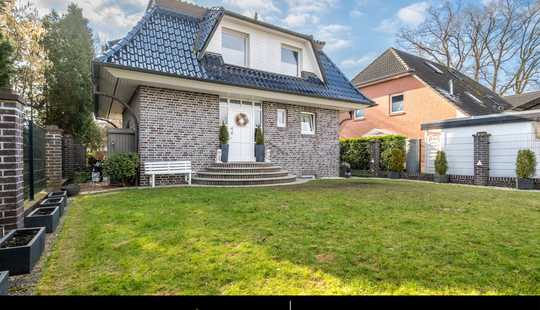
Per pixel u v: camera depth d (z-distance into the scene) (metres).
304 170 13.59
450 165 13.34
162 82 9.47
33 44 12.21
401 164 14.62
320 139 14.19
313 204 5.94
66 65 14.75
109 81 9.78
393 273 2.66
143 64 9.10
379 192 7.95
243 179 9.91
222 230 4.01
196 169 10.63
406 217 4.85
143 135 9.65
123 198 6.69
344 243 3.47
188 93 10.54
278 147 12.77
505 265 2.86
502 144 11.71
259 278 2.57
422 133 17.56
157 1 11.69
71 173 12.51
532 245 3.44
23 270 2.69
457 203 6.30
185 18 11.72
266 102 12.50
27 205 5.03
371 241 3.55
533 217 4.95
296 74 13.84
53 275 2.68
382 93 20.06
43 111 15.04
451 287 2.43
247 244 3.42
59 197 5.40
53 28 14.80
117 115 18.81
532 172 10.19
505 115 11.55
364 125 21.20
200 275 2.63
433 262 2.91
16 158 3.62
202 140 10.78
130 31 10.05
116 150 9.87
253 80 11.41
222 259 2.98
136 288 2.42
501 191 8.94
